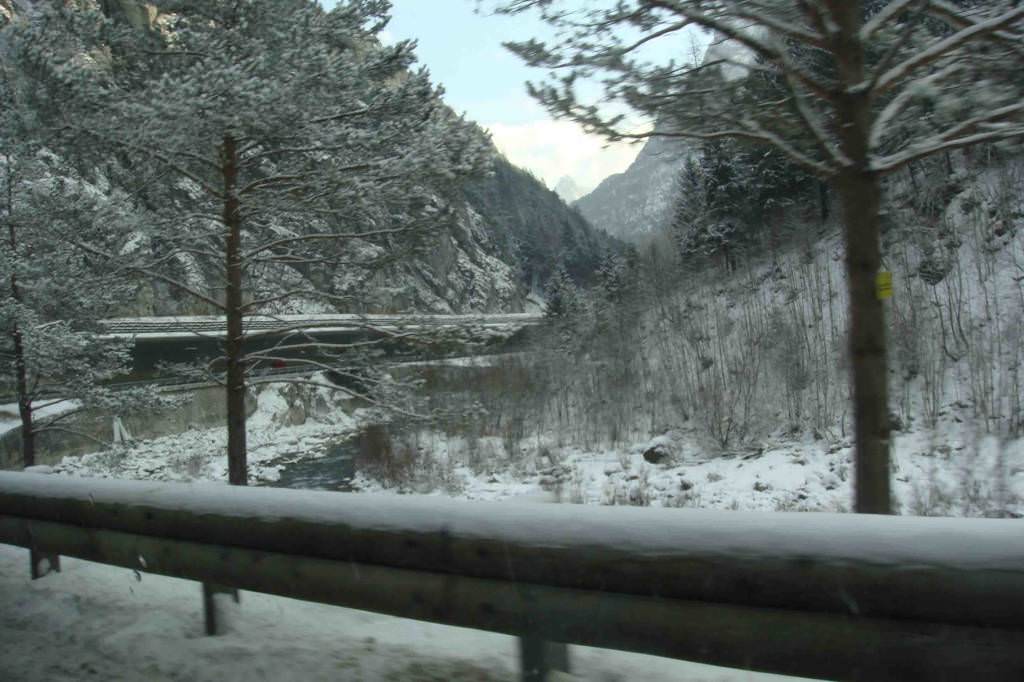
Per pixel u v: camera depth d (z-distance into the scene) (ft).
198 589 17.19
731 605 9.17
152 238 38.88
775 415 82.12
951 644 7.91
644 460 78.48
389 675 12.08
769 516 9.16
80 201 40.14
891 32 19.79
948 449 55.01
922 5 18.01
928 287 80.94
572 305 154.10
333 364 43.11
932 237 79.36
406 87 39.29
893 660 8.18
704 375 97.45
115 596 17.08
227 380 41.24
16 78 35.12
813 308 92.53
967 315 75.20
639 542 9.68
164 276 39.91
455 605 11.18
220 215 40.63
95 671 13.35
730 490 63.82
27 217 47.37
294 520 12.72
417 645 13.26
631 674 11.25
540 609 10.46
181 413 110.63
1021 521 8.04
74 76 33.55
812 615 8.68
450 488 67.62
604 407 94.22
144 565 14.89
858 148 18.63
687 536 9.40
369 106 39.17
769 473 67.56
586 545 10.02
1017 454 47.80
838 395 80.38
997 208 79.20
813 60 21.93
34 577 18.71
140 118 33.68
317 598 12.57
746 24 19.49
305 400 128.57
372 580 11.94
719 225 124.98
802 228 116.16
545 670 10.94
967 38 17.53
